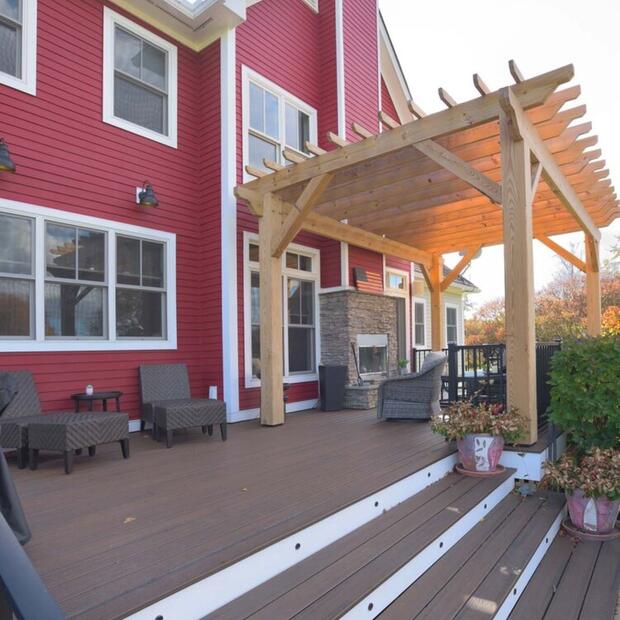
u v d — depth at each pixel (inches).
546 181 206.7
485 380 261.1
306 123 329.4
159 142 253.8
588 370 174.6
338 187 244.4
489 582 108.0
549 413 187.6
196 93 274.8
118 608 71.4
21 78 203.6
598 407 170.9
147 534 100.4
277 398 243.0
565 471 153.6
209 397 264.2
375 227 314.3
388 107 417.7
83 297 219.6
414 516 129.0
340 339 314.0
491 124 182.5
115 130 234.5
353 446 186.4
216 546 93.4
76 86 220.7
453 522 126.1
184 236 263.0
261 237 246.5
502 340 866.8
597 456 154.3
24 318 199.9
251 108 285.1
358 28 351.9
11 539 58.8
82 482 144.2
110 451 189.6
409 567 104.0
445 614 94.1
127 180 238.1
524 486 167.3
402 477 141.7
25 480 147.7
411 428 224.5
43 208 205.9
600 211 288.8
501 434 165.2
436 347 386.0
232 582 87.2
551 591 118.4
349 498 121.4
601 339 180.5
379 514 130.2
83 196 220.1
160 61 260.5
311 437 207.9
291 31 315.6
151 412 214.8
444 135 179.6
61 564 86.4
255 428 236.1
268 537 97.4
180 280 259.4
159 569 83.9
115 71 238.1
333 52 332.2
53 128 211.3
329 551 107.0
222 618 80.4
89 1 228.1
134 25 245.8
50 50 212.5
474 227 315.9
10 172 195.0
